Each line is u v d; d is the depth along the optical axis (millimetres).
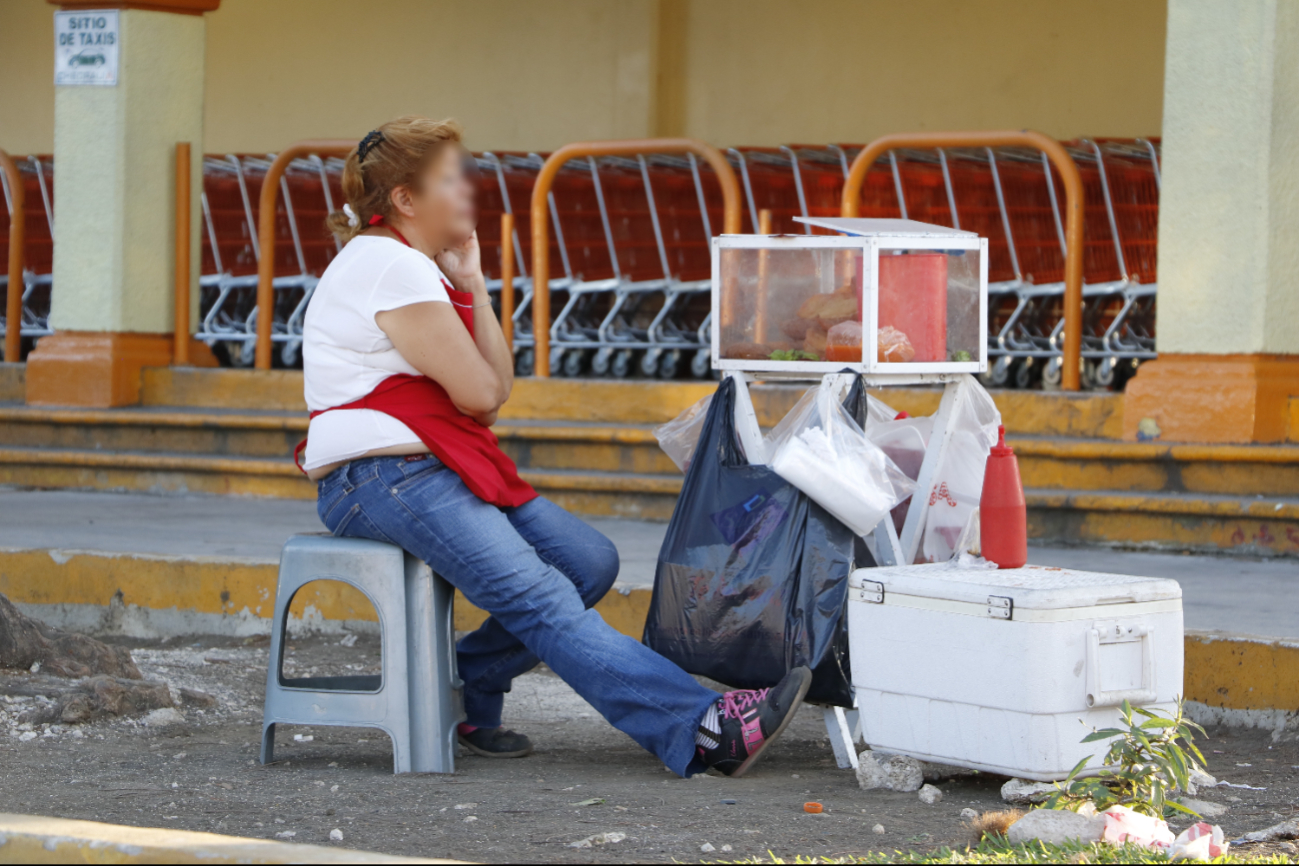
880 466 12617
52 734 14109
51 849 7648
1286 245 22094
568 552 13250
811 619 12508
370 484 12492
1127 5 37375
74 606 20031
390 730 12703
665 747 12398
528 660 13539
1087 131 37938
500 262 36312
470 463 12531
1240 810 11289
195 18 31375
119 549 20406
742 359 13469
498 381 12664
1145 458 22250
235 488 27312
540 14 42219
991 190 32438
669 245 35000
